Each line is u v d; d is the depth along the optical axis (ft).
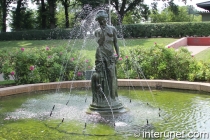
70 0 137.69
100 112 22.29
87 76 36.42
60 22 140.77
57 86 33.35
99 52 22.77
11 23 128.06
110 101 22.67
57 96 29.89
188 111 23.52
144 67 37.17
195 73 34.58
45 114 23.07
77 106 25.38
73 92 31.91
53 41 93.25
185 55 36.09
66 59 38.24
